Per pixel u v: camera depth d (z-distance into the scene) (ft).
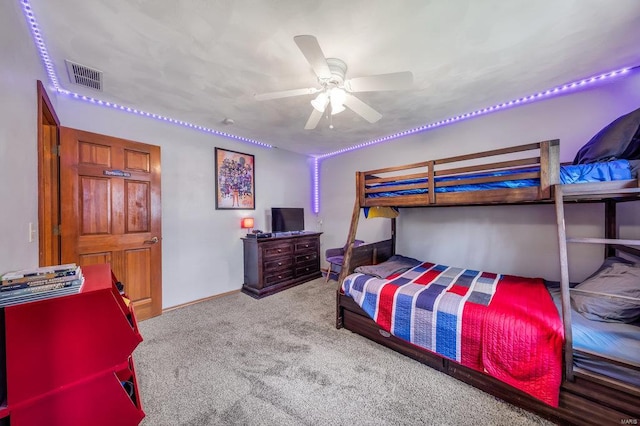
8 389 2.86
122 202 8.70
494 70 6.88
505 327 5.22
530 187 5.43
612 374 4.18
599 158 5.31
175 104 8.77
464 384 5.81
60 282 3.26
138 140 9.43
